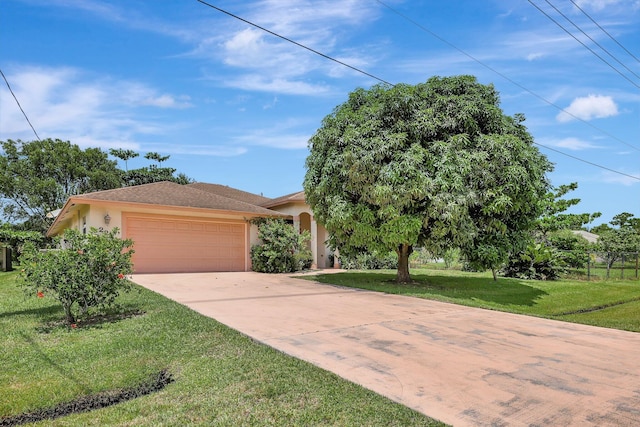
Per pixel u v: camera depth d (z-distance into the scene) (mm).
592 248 25875
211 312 8062
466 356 5344
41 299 9352
